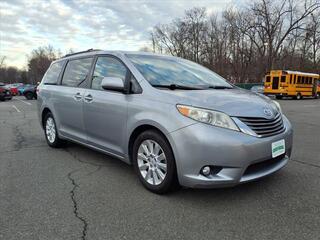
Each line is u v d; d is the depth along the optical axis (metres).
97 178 4.33
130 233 2.88
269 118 3.53
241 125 3.29
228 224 3.02
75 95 5.09
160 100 3.62
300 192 3.77
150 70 4.21
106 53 4.73
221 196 3.65
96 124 4.62
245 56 51.31
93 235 2.84
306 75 30.02
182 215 3.21
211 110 3.28
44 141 6.93
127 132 4.01
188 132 3.26
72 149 6.07
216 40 56.94
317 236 2.80
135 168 4.00
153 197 3.66
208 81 4.53
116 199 3.61
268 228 2.94
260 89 29.69
